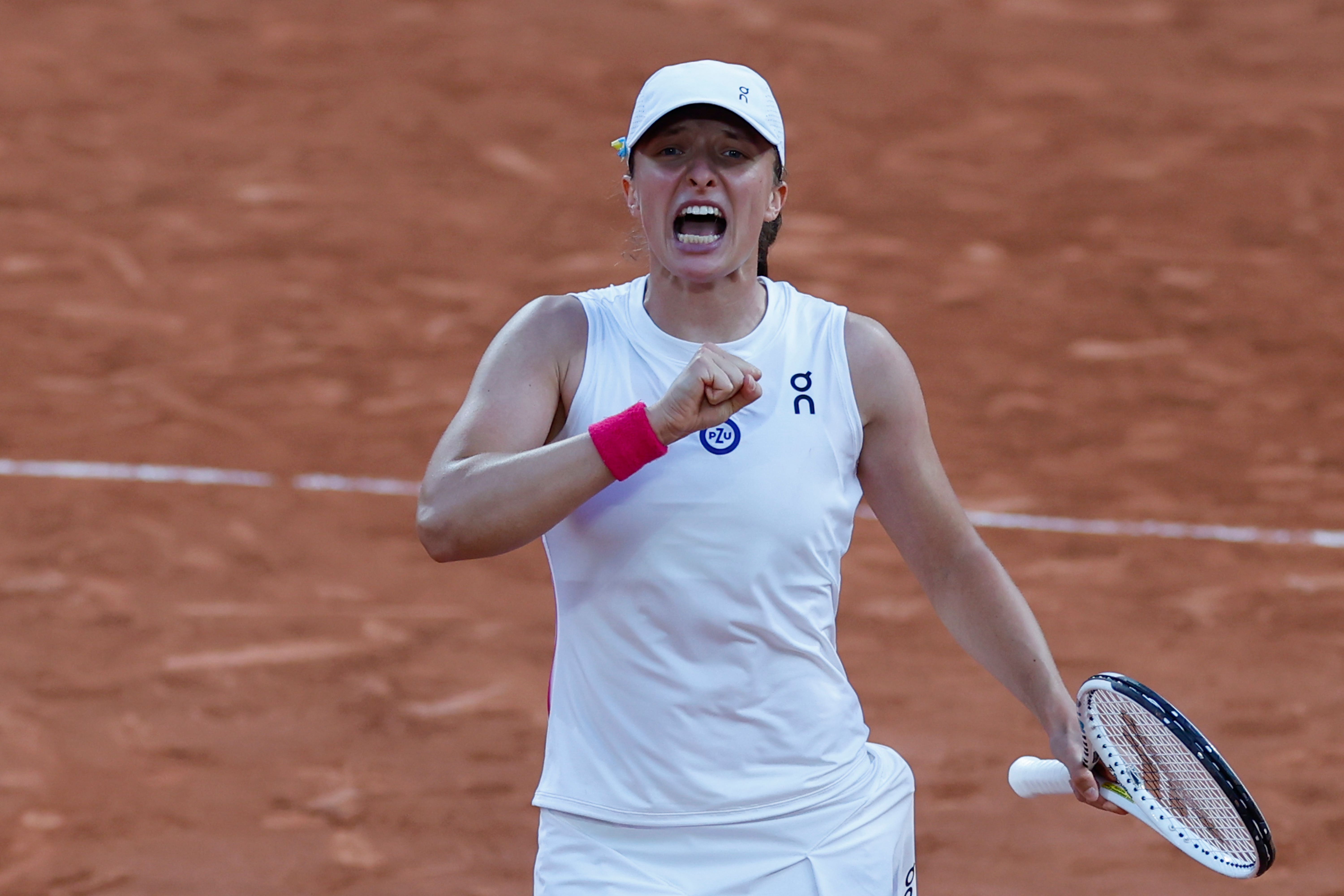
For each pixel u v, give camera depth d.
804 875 11.69
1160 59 62.44
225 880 19.84
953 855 20.50
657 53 61.19
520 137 54.59
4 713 24.14
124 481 33.16
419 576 29.55
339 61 59.44
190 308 42.84
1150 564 30.55
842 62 61.38
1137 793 11.19
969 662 26.45
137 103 55.62
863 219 49.94
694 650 11.37
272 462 34.47
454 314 43.19
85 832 20.97
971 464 35.28
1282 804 21.97
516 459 10.82
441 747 23.42
